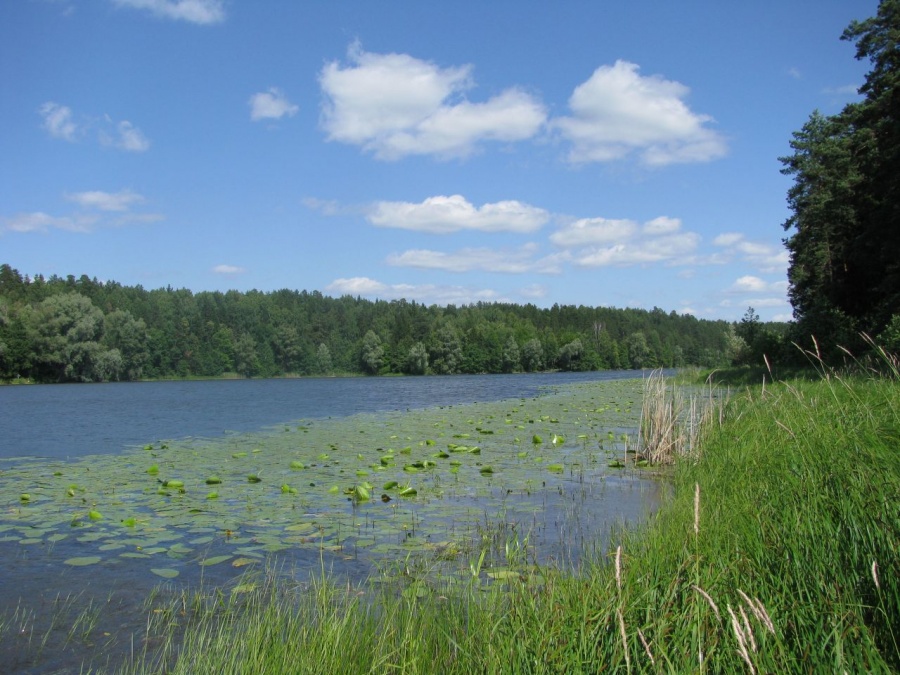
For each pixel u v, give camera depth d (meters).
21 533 8.39
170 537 8.11
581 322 131.25
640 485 10.61
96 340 69.00
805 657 3.27
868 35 30.98
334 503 9.77
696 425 13.30
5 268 101.56
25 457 15.60
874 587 3.79
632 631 3.71
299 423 22.95
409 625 4.45
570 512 8.77
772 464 7.80
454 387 54.53
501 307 144.00
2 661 4.91
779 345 38.38
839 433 7.20
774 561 4.48
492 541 7.32
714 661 3.42
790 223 46.97
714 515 5.99
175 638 5.23
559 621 4.01
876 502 4.70
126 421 25.45
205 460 14.38
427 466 12.59
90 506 9.90
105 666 4.82
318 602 5.34
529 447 15.37
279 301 116.81
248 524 8.66
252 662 4.14
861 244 32.97
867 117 31.88
